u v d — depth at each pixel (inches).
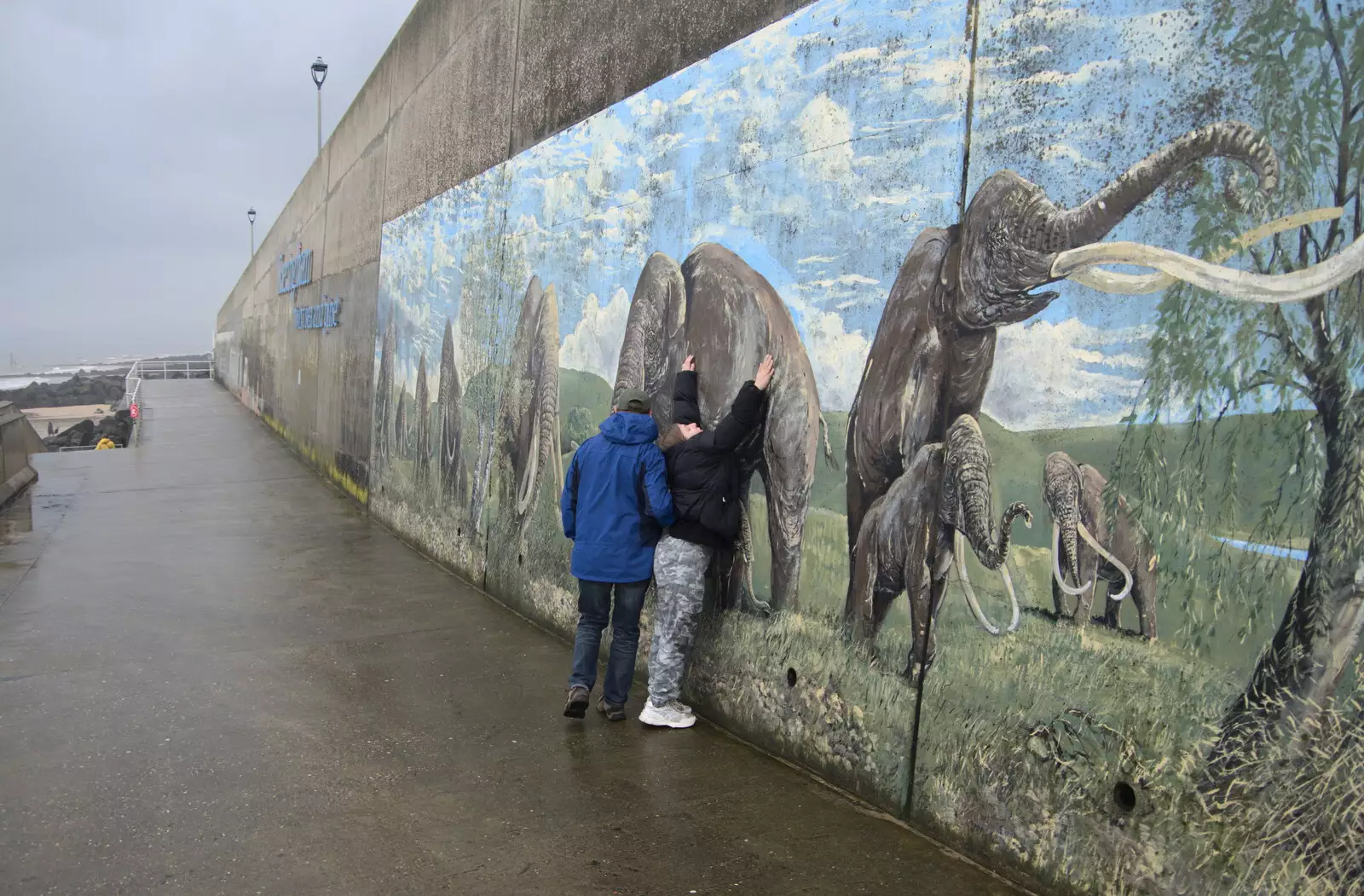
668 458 183.9
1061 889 115.3
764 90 171.3
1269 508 94.1
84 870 129.3
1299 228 91.3
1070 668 114.6
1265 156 94.0
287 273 828.6
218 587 312.3
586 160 241.3
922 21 137.0
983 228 126.7
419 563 359.3
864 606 149.0
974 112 128.6
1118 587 108.7
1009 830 123.0
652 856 133.4
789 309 165.5
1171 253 103.1
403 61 417.7
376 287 465.1
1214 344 99.0
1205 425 99.7
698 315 192.4
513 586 284.5
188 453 781.9
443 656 235.0
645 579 187.0
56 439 1181.7
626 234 221.8
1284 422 92.7
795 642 165.2
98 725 185.9
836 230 154.4
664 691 183.6
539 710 195.8
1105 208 110.4
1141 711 106.2
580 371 244.7
